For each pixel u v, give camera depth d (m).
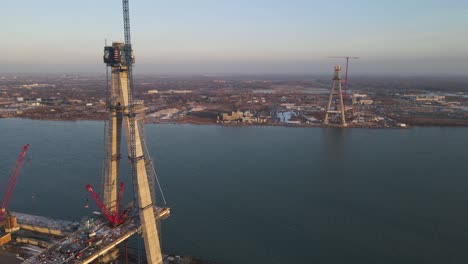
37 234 106.62
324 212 138.25
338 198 152.12
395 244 114.69
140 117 101.00
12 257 94.44
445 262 104.88
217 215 134.75
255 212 137.62
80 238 96.81
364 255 108.62
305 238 118.44
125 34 95.44
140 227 101.44
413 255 108.50
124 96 95.25
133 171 108.75
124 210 110.00
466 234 120.81
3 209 116.19
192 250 110.81
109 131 100.06
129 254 108.50
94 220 106.62
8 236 104.06
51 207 138.25
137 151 96.19
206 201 147.50
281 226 126.69
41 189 156.62
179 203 145.25
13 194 151.12
